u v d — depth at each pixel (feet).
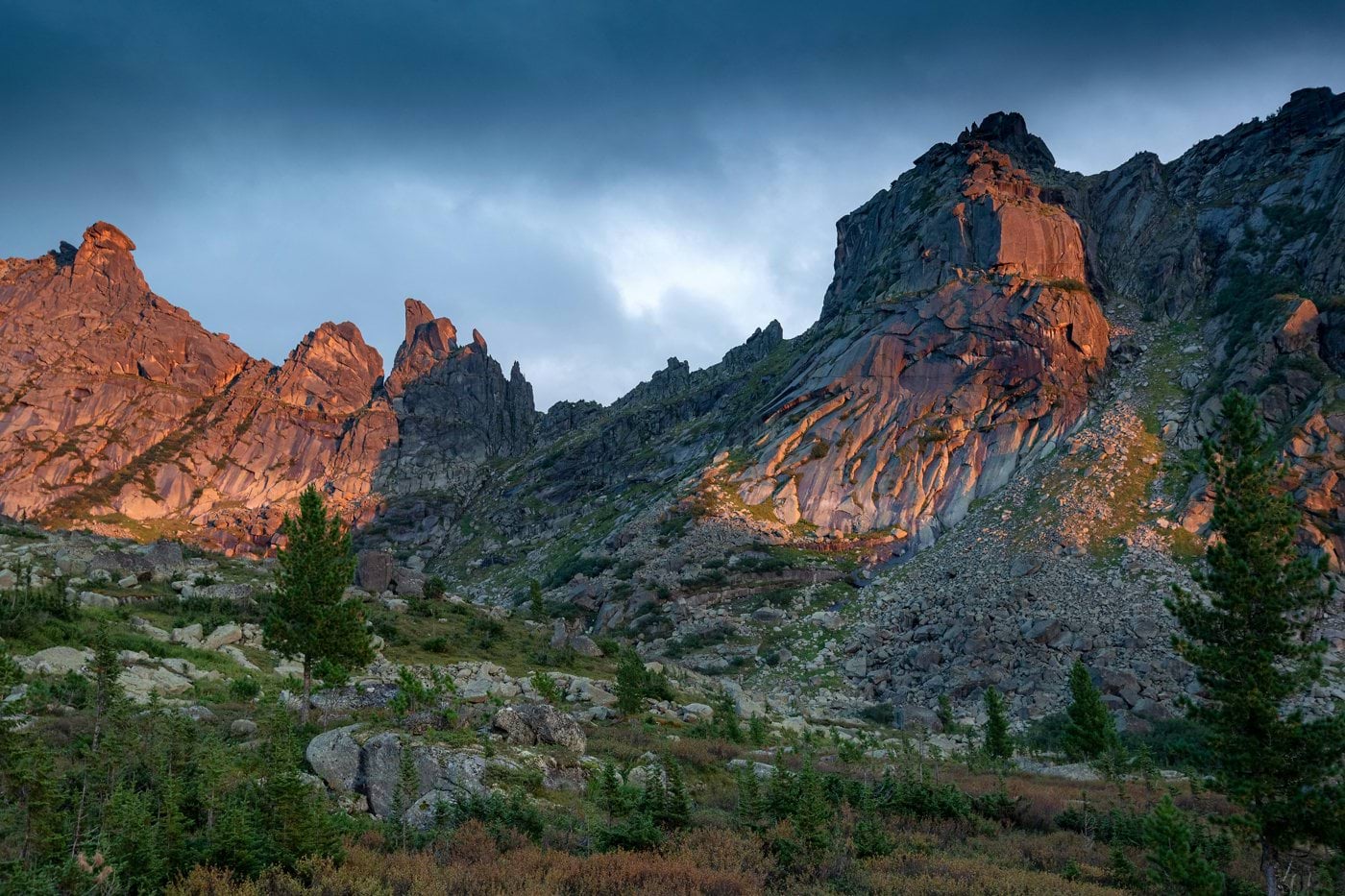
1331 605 229.66
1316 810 72.90
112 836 57.26
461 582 505.66
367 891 52.26
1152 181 522.06
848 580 324.19
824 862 69.26
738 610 309.63
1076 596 254.27
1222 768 79.61
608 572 367.04
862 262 574.56
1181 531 275.39
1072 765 166.91
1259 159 501.56
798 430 414.82
